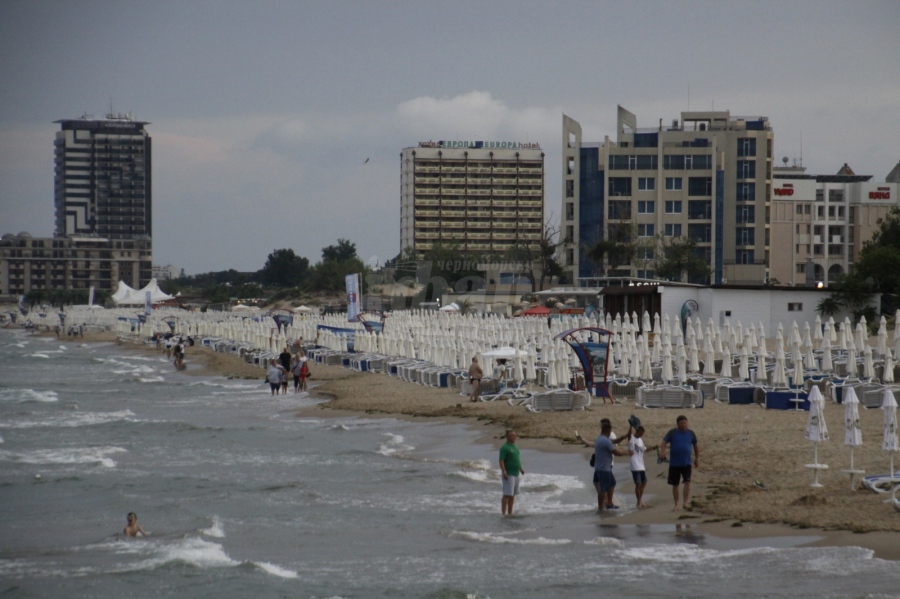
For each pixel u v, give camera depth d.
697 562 35.47
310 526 47.12
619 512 44.59
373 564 39.53
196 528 47.97
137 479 61.28
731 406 74.31
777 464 49.94
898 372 83.06
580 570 35.91
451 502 50.28
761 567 34.09
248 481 59.16
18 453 72.94
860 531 36.91
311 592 36.28
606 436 45.31
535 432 68.25
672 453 43.62
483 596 33.91
